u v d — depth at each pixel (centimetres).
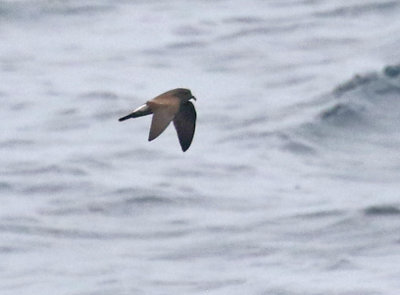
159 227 3750
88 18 6400
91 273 3394
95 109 4994
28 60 5766
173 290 3259
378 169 4294
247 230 3678
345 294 3161
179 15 6394
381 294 3145
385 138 4609
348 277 3281
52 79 5447
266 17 6259
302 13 6269
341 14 6197
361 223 3684
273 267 3388
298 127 4659
